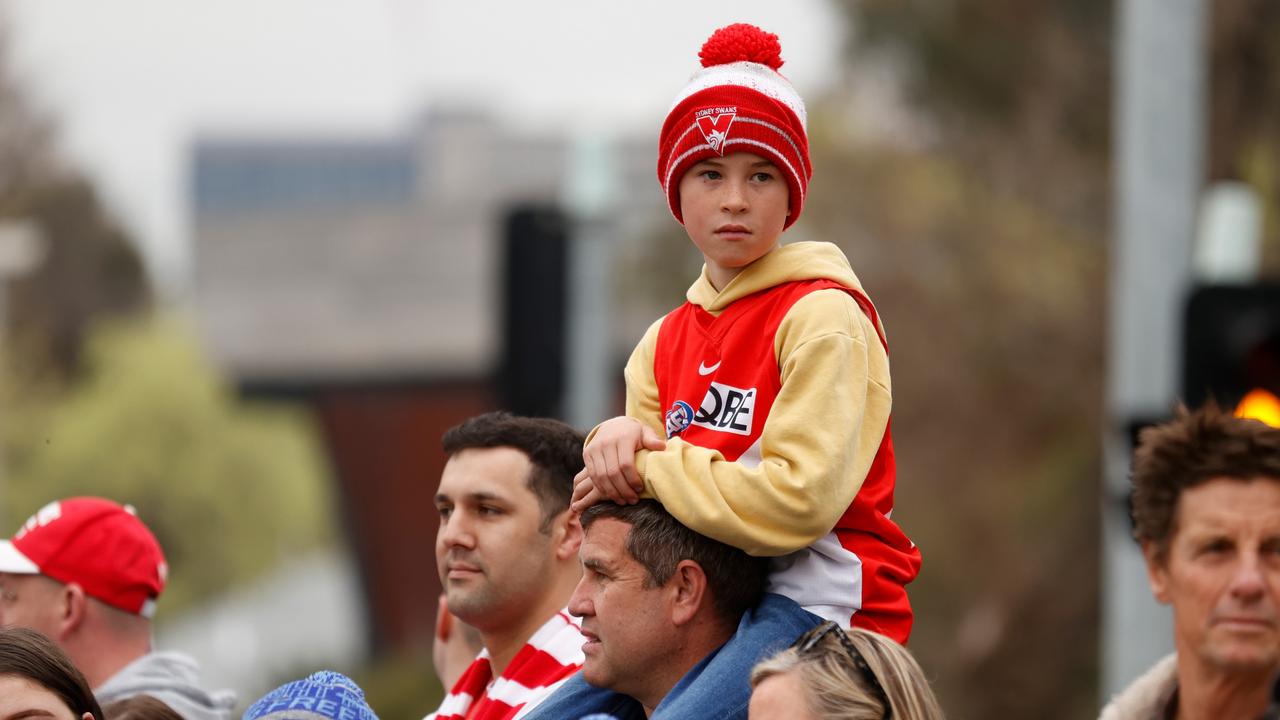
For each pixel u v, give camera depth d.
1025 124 76.00
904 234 73.00
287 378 99.50
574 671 14.12
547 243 28.95
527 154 137.00
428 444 103.31
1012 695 66.50
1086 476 67.50
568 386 28.91
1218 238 27.59
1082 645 66.25
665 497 11.34
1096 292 70.62
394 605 107.44
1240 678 13.35
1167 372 27.41
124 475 154.75
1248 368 20.42
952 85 77.31
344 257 102.69
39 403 151.38
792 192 11.95
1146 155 27.84
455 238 103.88
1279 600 13.27
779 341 11.66
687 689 11.39
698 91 11.86
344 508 106.25
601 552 11.80
